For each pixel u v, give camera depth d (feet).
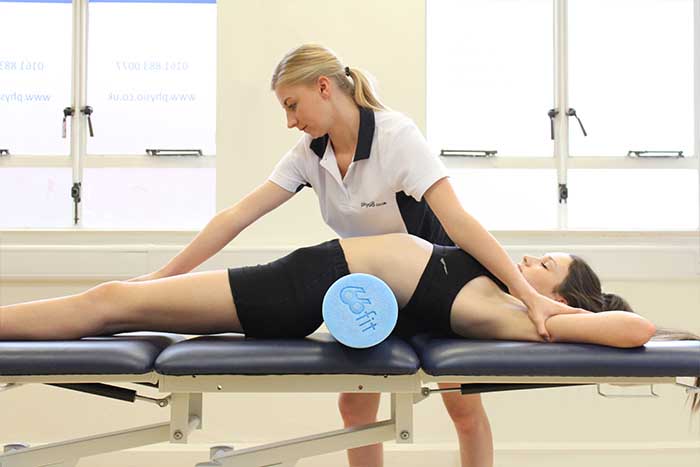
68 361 4.03
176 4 9.29
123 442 4.41
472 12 9.34
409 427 4.36
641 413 8.53
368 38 8.67
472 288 4.81
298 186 5.87
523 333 4.57
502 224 9.21
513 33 9.34
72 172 9.08
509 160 9.16
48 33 9.26
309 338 4.56
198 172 9.23
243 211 5.78
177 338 5.13
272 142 8.63
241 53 8.65
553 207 9.23
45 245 8.43
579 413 8.52
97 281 8.42
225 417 8.49
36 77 9.25
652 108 9.34
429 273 4.83
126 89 9.27
